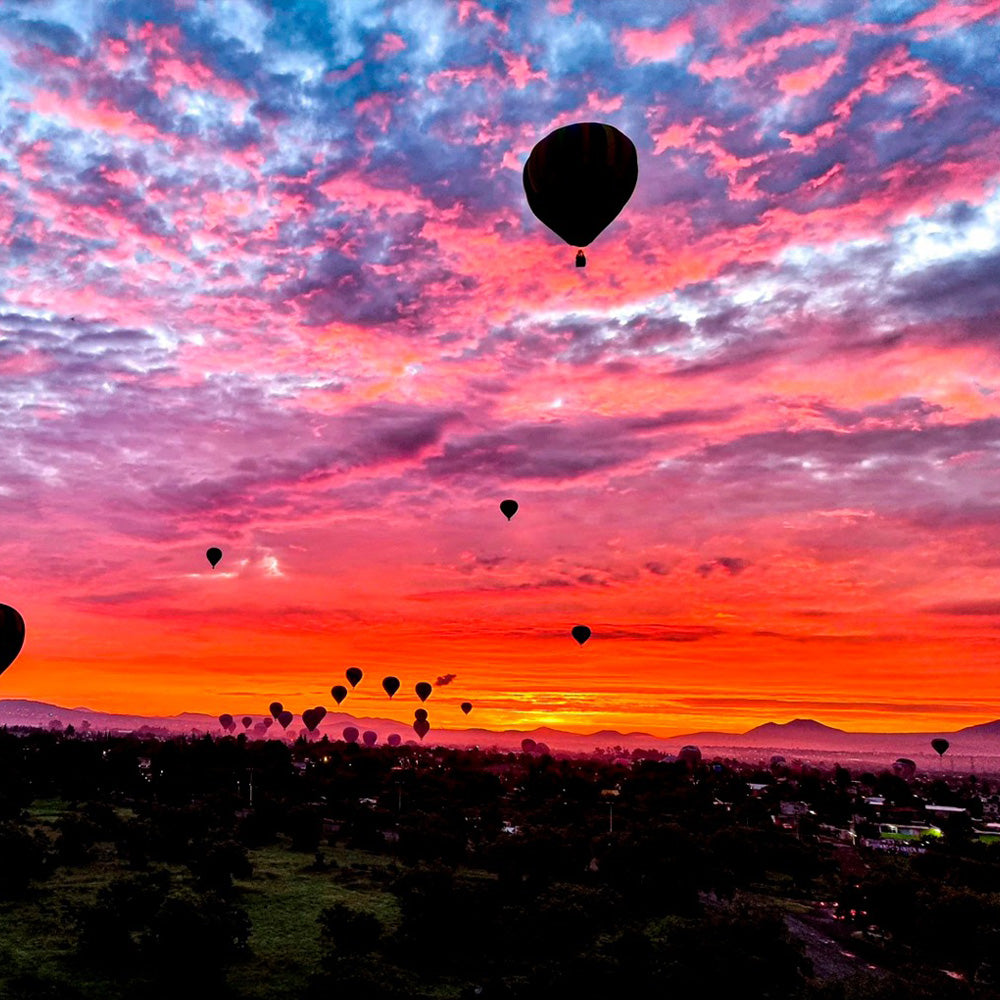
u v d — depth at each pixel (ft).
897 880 159.12
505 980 101.24
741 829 274.98
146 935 101.45
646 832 181.98
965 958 135.13
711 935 102.12
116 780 355.56
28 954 106.83
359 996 91.97
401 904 123.54
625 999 93.25
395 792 365.61
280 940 121.90
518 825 301.02
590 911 123.95
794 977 102.89
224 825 255.91
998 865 246.27
